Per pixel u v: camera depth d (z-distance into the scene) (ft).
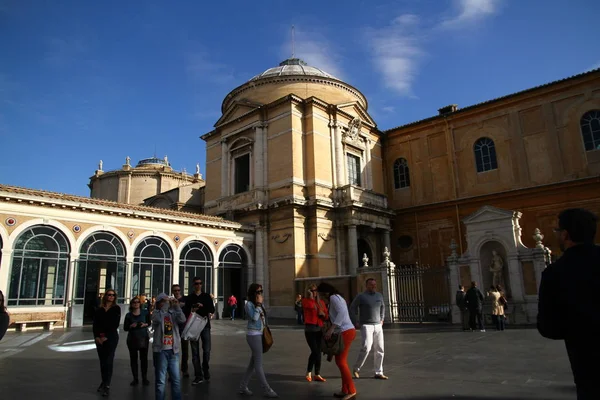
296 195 98.58
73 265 72.13
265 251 100.27
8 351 46.24
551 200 96.43
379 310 30.45
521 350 40.22
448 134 114.01
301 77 113.60
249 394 26.22
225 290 99.40
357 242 106.93
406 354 40.06
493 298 57.88
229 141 114.93
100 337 27.37
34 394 26.99
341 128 110.42
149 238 82.64
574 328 10.73
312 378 30.37
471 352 39.99
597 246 11.49
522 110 103.45
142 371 30.35
